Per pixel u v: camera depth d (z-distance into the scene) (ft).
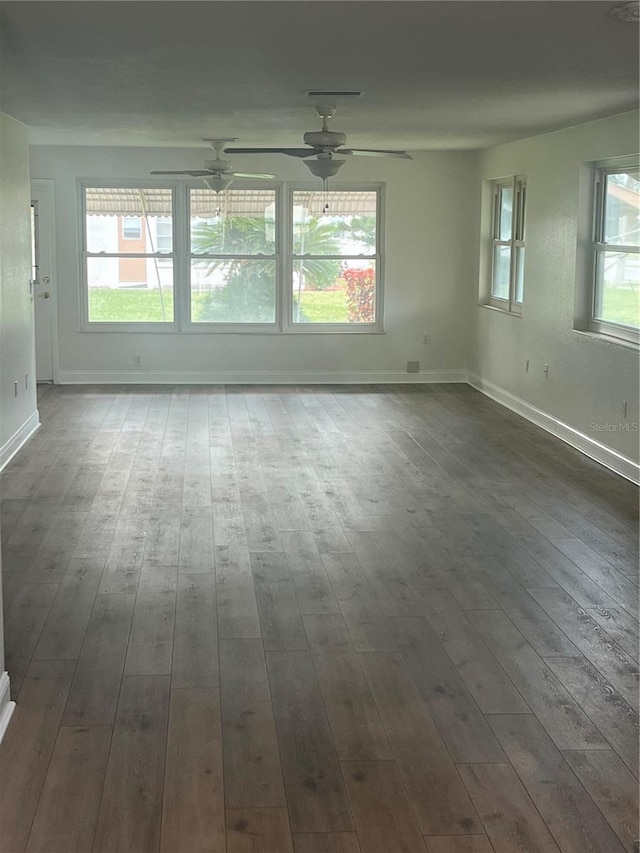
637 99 18.53
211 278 32.81
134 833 8.52
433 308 33.53
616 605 13.79
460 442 24.36
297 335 33.17
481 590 14.33
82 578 14.60
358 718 10.55
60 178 31.45
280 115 21.25
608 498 19.30
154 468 21.26
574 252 23.90
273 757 9.75
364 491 19.65
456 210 32.99
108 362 32.78
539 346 26.50
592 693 11.16
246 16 11.32
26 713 10.58
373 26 11.87
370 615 13.38
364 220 32.99
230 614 13.34
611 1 10.62
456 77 15.81
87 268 32.40
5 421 21.62
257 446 23.59
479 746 10.00
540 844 8.43
